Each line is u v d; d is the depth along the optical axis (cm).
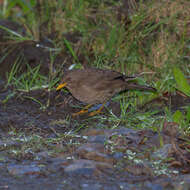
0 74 1241
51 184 693
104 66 1243
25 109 1066
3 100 1107
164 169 765
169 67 1212
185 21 1280
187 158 805
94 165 767
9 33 1370
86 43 1339
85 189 673
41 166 763
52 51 1320
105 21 1366
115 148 846
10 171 742
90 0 1389
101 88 1060
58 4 1417
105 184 695
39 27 1411
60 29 1398
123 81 1079
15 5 1695
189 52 1283
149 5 1314
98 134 920
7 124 973
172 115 1018
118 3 1372
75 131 942
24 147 848
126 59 1240
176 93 1159
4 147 849
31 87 1181
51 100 1128
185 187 684
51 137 909
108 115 1038
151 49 1253
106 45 1292
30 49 1313
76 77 1075
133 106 1076
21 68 1257
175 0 1307
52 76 1220
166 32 1264
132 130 928
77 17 1373
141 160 798
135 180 712
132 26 1278
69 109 1091
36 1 1509
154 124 964
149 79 1209
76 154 819
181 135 898
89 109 1105
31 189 673
